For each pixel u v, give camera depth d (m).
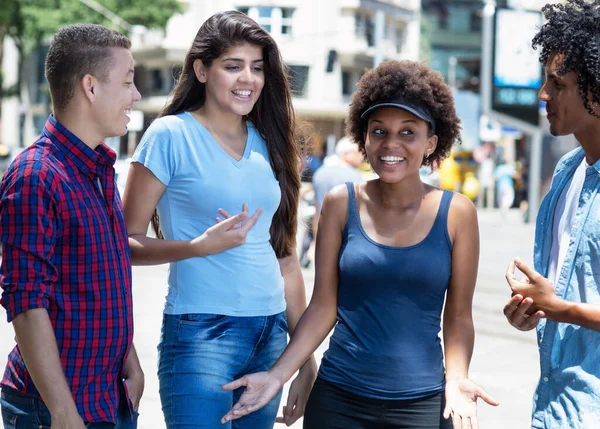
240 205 5.02
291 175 5.40
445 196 4.80
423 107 4.77
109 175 4.35
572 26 4.27
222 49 4.99
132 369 4.85
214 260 4.96
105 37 4.30
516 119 36.44
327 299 4.95
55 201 4.06
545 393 4.50
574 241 4.36
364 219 4.83
